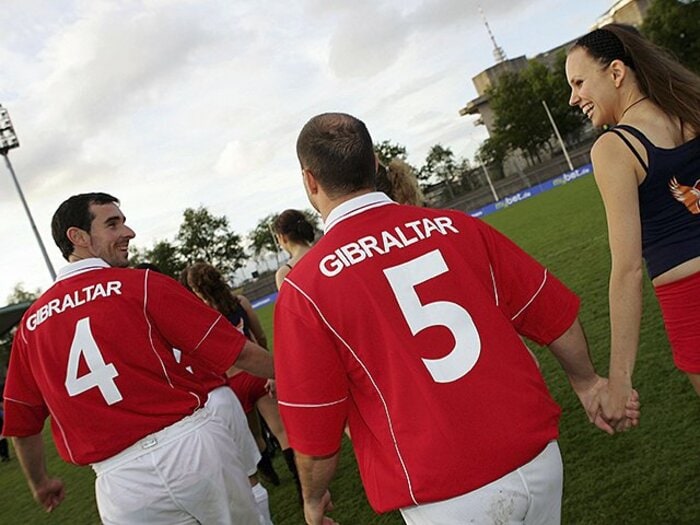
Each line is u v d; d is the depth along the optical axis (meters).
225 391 3.31
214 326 2.30
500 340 1.48
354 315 1.43
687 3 49.09
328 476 1.57
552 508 1.51
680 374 3.96
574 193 23.03
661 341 4.62
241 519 2.42
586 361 1.71
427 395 1.40
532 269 1.60
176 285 2.35
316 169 1.60
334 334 1.44
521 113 59.72
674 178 1.81
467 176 61.38
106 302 2.21
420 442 1.40
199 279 4.29
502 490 1.40
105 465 2.23
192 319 2.28
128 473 2.20
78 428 2.21
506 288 1.60
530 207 24.41
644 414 3.62
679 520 2.54
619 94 1.92
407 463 1.41
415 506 1.45
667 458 3.06
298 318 1.44
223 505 2.33
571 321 1.61
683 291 1.87
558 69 60.59
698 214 1.83
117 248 2.53
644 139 1.79
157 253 72.75
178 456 2.22
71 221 2.44
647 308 5.54
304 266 1.51
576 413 4.05
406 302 1.44
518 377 1.47
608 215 1.83
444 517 1.42
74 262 2.40
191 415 2.30
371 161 1.64
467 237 1.58
